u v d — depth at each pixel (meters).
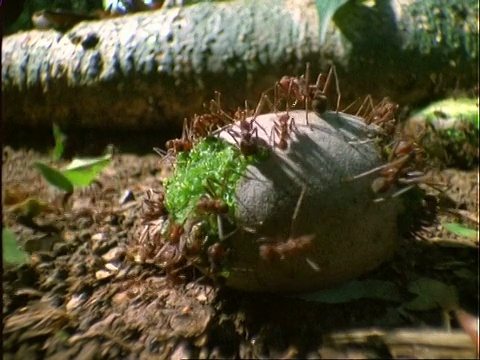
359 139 0.14
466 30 0.26
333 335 0.14
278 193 0.13
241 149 0.13
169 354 0.14
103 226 0.20
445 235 0.18
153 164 0.26
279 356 0.13
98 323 0.15
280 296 0.15
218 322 0.14
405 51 0.26
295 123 0.14
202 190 0.13
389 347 0.13
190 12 0.28
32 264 0.18
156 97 0.28
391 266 0.15
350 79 0.26
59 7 0.35
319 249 0.13
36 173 0.27
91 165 0.22
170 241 0.14
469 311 0.14
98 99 0.28
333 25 0.26
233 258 0.13
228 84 0.26
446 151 0.24
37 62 0.30
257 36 0.26
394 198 0.14
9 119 0.31
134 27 0.28
